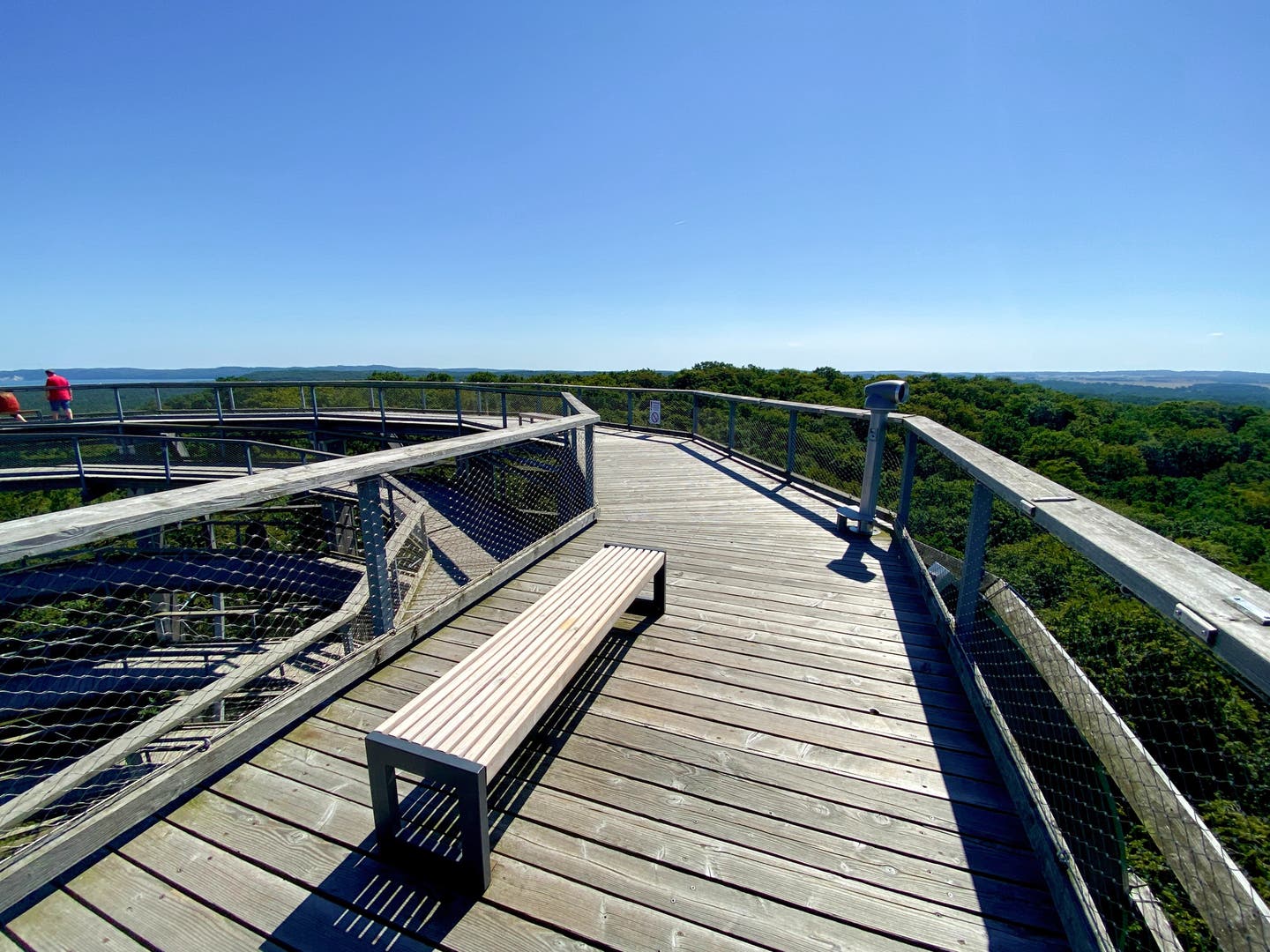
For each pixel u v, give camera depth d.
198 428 14.38
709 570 3.85
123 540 2.82
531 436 3.56
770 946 1.35
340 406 16.52
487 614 3.13
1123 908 1.34
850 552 4.23
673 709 2.29
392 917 1.42
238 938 1.36
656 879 1.53
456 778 1.39
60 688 4.50
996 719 2.04
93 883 1.50
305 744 2.06
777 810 1.77
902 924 1.41
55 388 13.59
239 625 5.04
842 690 2.42
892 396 4.22
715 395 9.18
